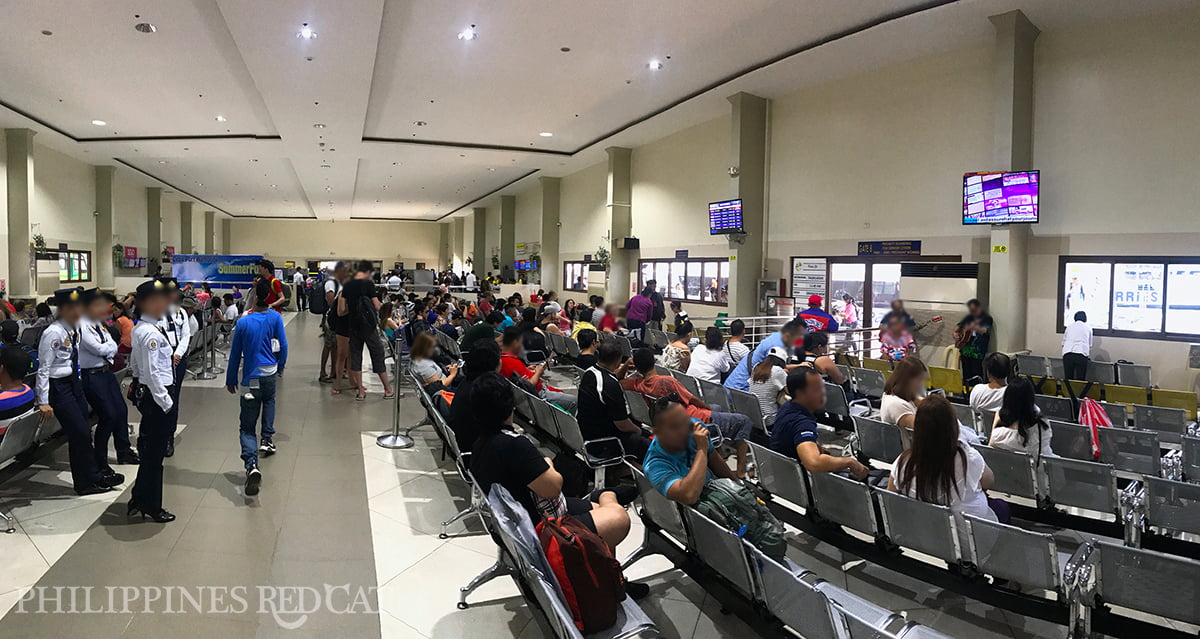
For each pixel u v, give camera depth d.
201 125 13.34
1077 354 6.93
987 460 3.56
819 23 7.88
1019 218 7.30
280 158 17.17
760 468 3.58
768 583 2.12
